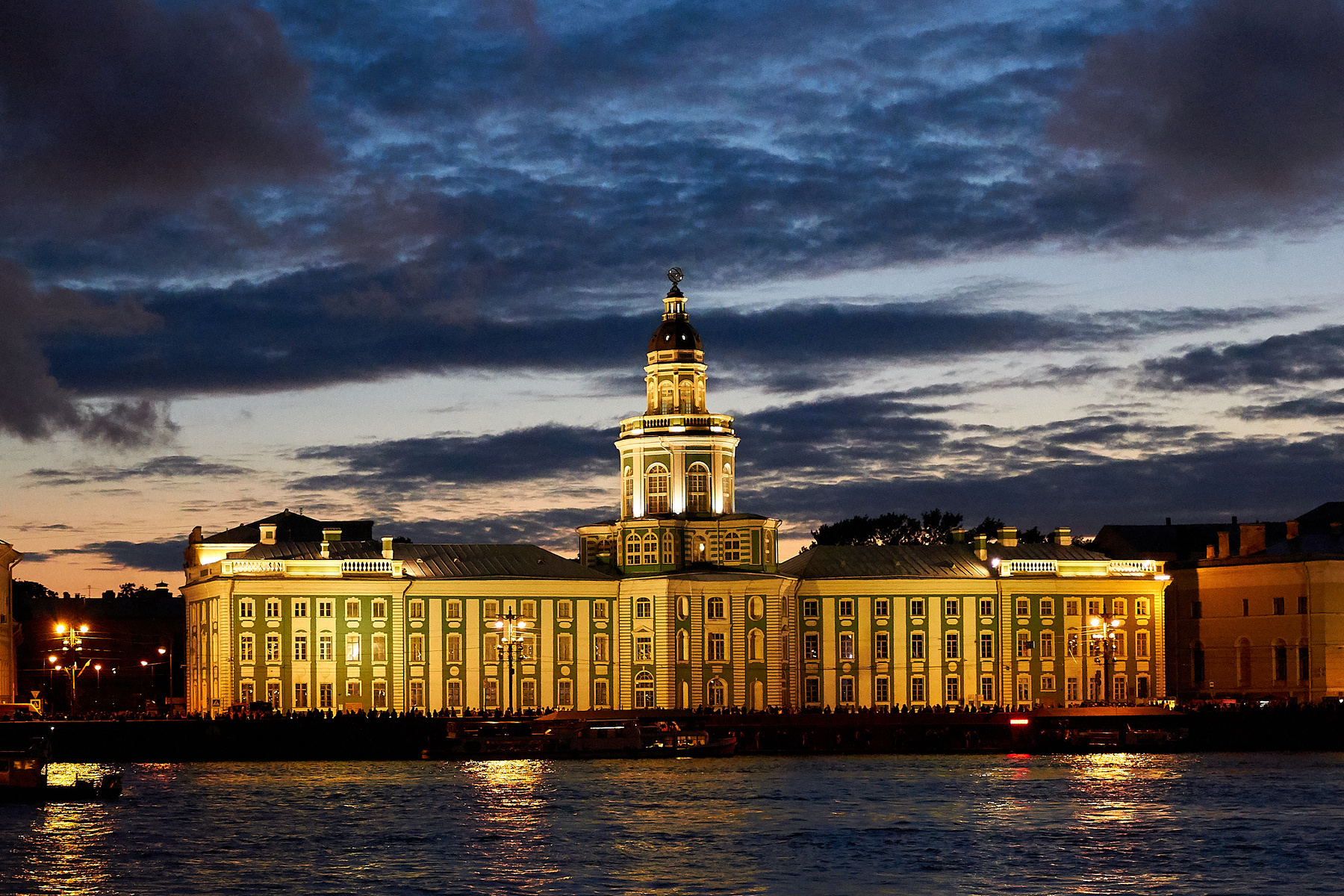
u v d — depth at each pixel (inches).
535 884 4963.1
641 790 6678.2
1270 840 5565.9
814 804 6299.2
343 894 4849.9
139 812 6107.3
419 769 7460.6
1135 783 6924.2
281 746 7824.8
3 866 5167.3
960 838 5605.3
